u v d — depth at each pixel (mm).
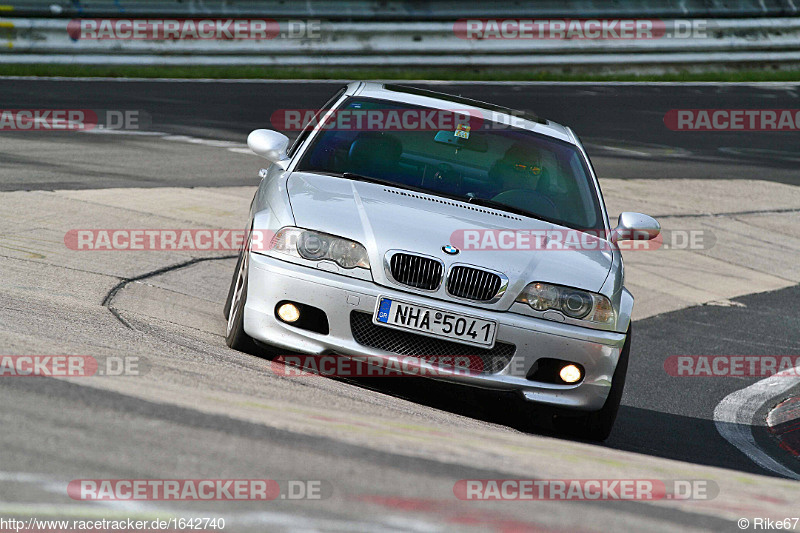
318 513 7172
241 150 47375
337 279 15781
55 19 71938
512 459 10312
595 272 16797
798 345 29516
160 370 12508
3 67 68562
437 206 17453
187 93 64625
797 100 86125
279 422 10047
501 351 15883
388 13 83500
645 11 92750
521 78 87562
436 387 17812
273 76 77188
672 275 36469
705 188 54094
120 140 45969
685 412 21250
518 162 19500
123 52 73250
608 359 16281
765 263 41219
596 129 67750
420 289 15727
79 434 8555
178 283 23875
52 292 19625
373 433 10367
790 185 58688
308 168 18766
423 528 7039
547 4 89562
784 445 19578
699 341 28406
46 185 32781
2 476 7281
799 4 97812
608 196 48531
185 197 34688
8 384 9984
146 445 8469
